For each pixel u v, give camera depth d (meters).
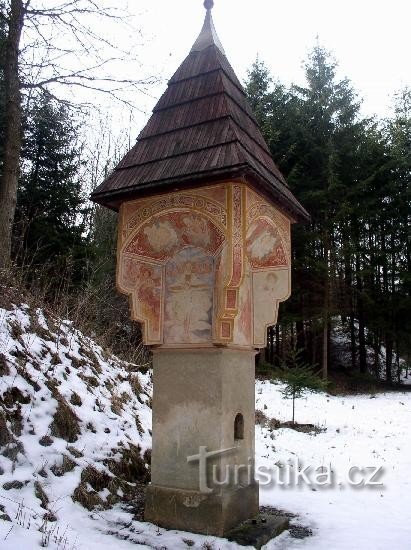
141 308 6.05
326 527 6.09
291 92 23.64
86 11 9.02
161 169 5.82
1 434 5.95
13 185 9.74
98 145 25.33
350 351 24.39
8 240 9.69
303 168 21.30
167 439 5.78
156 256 6.25
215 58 6.56
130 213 6.14
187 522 5.41
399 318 21.77
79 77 9.38
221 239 5.61
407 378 23.33
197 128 6.05
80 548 4.66
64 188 16.34
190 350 5.80
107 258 18.95
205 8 7.09
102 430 7.51
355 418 13.62
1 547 4.11
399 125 24.48
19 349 7.61
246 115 6.73
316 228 20.88
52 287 14.09
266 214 6.13
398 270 21.58
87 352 9.77
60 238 15.56
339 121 21.78
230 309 5.46
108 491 6.40
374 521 6.44
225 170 5.21
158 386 5.96
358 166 21.19
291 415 13.66
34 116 12.77
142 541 5.11
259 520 5.80
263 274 6.63
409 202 22.30
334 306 20.19
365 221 21.75
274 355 21.52
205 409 5.60
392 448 10.77
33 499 5.38
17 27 9.58
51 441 6.43
